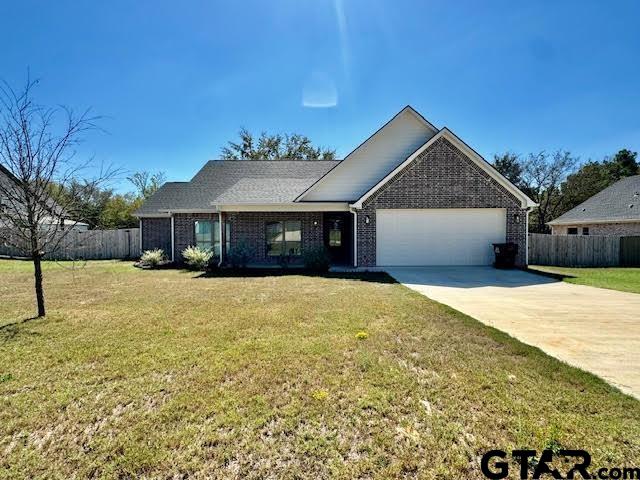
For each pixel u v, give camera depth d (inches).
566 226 1104.2
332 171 645.3
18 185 254.2
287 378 155.5
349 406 132.1
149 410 130.7
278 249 662.5
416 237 573.0
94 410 131.0
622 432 115.3
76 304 310.2
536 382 150.7
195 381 153.3
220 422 122.3
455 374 159.0
